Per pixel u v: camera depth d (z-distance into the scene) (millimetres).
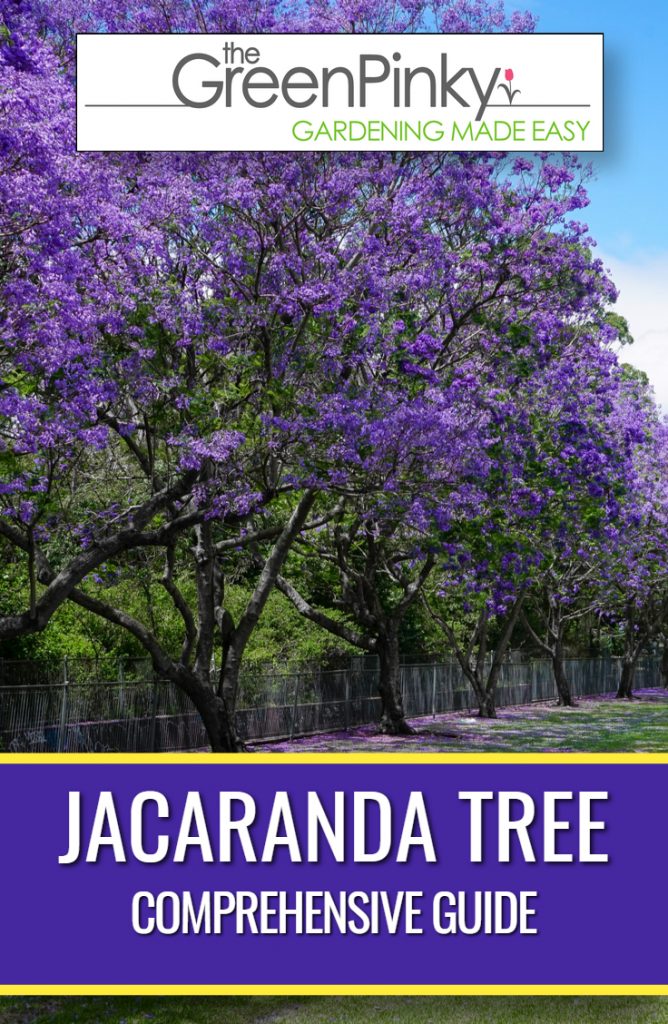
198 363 17672
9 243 12125
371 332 17750
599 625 59562
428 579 34250
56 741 21031
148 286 15969
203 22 17203
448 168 18672
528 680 46031
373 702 33094
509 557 23391
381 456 17828
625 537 32438
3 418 13805
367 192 18453
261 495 17922
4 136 11227
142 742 23312
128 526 17547
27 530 15781
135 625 20453
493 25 18453
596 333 22266
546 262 20125
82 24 16766
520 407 22031
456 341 20984
